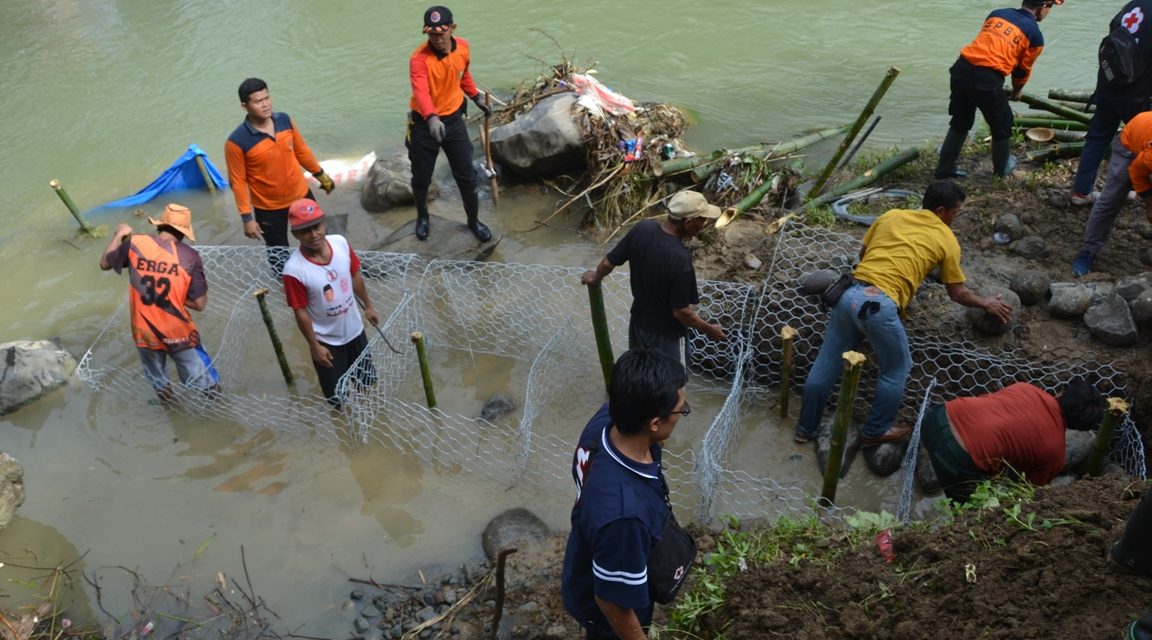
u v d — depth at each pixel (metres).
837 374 5.20
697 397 5.93
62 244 7.91
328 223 7.95
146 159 9.21
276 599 4.71
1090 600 3.23
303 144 6.82
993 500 3.88
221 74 10.91
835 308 5.04
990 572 3.44
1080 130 7.39
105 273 7.51
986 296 5.51
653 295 5.02
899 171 7.48
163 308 5.71
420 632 4.42
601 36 11.07
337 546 5.02
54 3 13.22
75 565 4.98
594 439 2.89
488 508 5.20
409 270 7.20
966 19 10.85
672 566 3.02
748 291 6.11
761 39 10.70
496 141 8.16
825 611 3.66
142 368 6.46
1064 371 5.23
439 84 6.81
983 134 7.89
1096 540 3.40
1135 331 5.18
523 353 6.36
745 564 4.07
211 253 7.57
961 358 5.45
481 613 4.47
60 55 11.65
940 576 3.54
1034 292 5.58
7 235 8.07
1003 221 6.31
